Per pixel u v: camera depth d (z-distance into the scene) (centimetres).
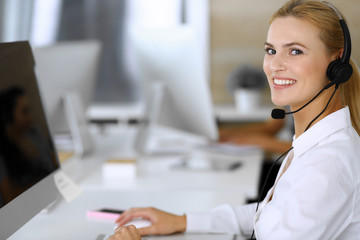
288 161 171
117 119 509
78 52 323
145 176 279
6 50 168
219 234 189
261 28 521
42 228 191
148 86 351
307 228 140
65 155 316
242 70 503
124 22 556
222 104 536
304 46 155
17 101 172
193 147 364
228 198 235
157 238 182
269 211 154
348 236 147
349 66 154
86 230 189
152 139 385
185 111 344
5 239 151
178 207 221
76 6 558
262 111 487
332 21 155
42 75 296
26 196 167
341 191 141
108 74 567
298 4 160
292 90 158
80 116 329
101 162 315
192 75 328
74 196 199
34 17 559
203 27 532
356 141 152
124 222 192
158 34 335
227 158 328
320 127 154
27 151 174
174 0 540
